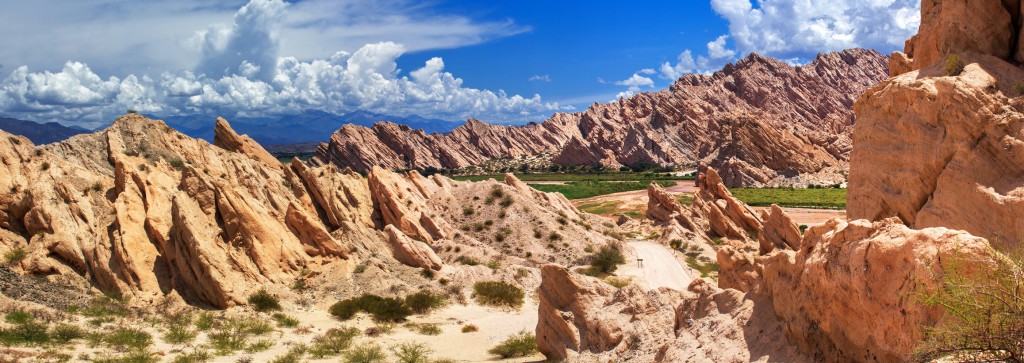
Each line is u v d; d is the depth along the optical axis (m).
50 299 33.44
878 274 13.94
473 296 47.66
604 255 62.91
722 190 85.25
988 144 23.47
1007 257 10.97
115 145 51.81
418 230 64.00
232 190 43.81
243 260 41.00
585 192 171.88
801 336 16.70
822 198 131.50
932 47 30.48
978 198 23.00
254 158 62.12
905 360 12.81
